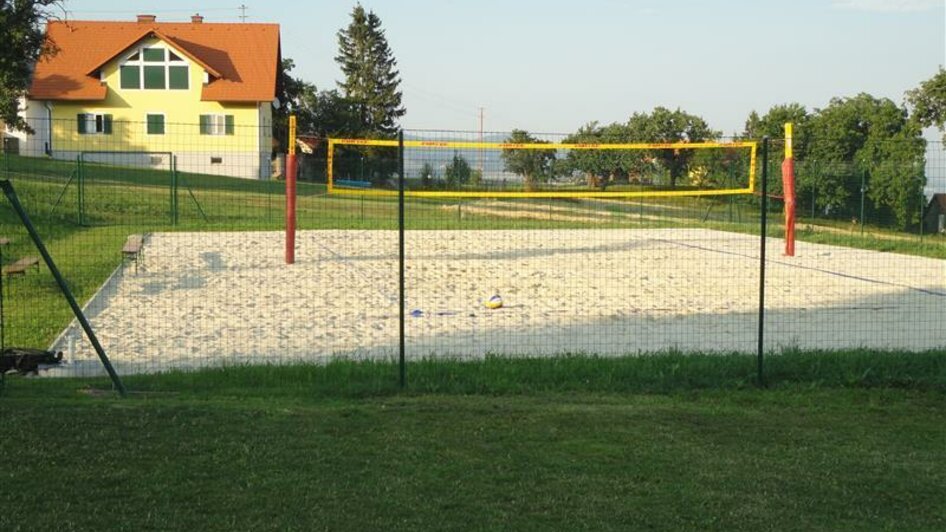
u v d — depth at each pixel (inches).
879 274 721.6
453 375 339.6
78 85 1916.8
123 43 2020.2
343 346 418.6
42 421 263.1
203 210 1078.4
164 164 1284.4
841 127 1697.8
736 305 553.9
